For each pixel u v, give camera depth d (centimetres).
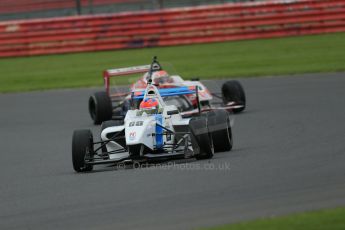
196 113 5525
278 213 3062
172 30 11544
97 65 10638
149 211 3275
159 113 4569
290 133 5325
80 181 4109
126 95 6969
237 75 9025
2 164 5169
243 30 11331
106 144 4616
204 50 11250
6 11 15800
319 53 10012
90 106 6844
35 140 6162
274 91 7738
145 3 15150
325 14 11200
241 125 5938
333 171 3775
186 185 3712
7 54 12069
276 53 10362
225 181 3734
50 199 3725
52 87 9406
